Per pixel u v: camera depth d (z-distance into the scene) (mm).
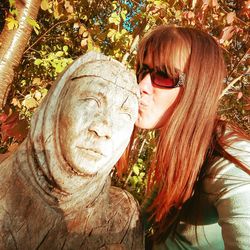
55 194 974
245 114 3371
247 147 1083
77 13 3240
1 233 942
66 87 998
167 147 1244
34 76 3383
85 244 1033
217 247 1216
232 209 1000
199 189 1181
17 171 991
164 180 1285
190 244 1252
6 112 2553
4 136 2238
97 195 1049
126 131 1001
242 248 960
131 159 2701
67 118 941
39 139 985
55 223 990
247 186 999
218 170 1082
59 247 997
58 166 948
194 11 2629
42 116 1007
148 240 1452
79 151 928
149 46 1357
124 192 1218
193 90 1232
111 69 1008
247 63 2891
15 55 2650
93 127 930
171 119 1243
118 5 3014
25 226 960
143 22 2764
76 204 1006
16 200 968
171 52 1280
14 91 3398
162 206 1262
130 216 1157
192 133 1204
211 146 1169
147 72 1371
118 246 1084
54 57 2947
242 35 2857
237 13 3074
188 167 1191
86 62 1026
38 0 2703
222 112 3363
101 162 952
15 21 2539
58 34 3664
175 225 1285
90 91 960
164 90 1333
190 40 1275
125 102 993
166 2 2646
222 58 1304
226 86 2947
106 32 3033
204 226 1196
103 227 1077
